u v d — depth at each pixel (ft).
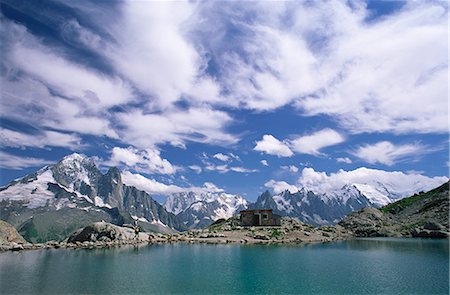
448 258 243.81
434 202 575.38
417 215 552.00
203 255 263.90
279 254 266.98
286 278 182.80
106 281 176.65
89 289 161.17
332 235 432.66
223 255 264.31
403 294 152.56
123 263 229.04
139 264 224.53
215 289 161.99
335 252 278.67
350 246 323.37
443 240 386.11
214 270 204.64
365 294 153.07
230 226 481.46
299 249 299.38
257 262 230.68
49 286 166.30
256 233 405.18
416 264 221.66
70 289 161.07
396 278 182.09
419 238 418.31
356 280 177.37
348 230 486.38
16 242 341.82
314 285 168.66
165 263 227.20
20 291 157.58
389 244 343.87
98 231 361.92
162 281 175.94
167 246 329.72
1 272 199.11
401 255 261.03
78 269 207.41
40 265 221.25
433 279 179.42
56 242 342.23
